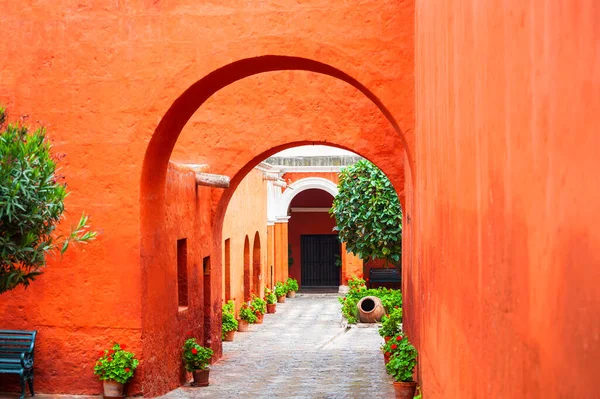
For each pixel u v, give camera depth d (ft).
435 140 19.72
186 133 48.24
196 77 30.83
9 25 31.73
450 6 15.56
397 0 29.91
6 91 31.78
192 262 43.29
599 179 5.90
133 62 31.19
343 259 103.60
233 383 40.88
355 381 41.68
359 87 31.17
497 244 10.16
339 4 30.14
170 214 37.47
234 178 49.32
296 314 85.76
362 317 69.15
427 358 23.12
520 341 8.73
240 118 47.83
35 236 22.17
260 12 30.48
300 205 115.85
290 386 39.91
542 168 7.54
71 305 31.50
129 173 31.27
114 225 31.37
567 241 6.74
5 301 31.78
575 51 6.39
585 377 6.24
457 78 14.46
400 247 70.49
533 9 7.78
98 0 31.37
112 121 31.32
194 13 30.89
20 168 21.12
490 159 10.62
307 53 30.25
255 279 82.89
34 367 31.60
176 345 38.24
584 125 6.21
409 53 29.81
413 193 32.04
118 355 30.78
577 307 6.47
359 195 69.77
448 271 16.58
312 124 47.16
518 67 8.52
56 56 31.55
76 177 31.50
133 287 31.27
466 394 13.56
